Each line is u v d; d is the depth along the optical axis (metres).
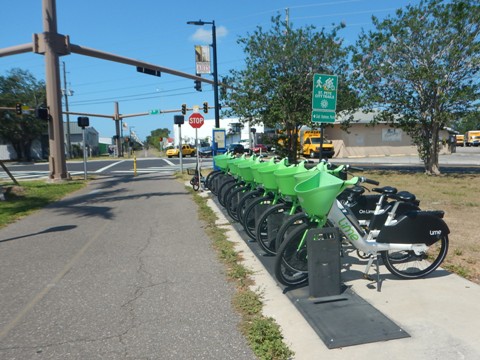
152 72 18.38
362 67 15.73
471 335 3.33
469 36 14.17
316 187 3.99
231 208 7.55
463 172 17.73
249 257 5.70
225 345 3.36
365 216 5.16
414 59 15.30
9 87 46.69
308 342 3.32
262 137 16.89
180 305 4.19
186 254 6.03
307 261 4.18
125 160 40.16
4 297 4.54
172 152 45.88
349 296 4.06
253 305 4.06
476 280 4.51
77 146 57.69
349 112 17.05
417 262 5.04
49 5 16.25
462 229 6.70
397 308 3.85
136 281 4.94
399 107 16.06
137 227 8.02
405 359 3.03
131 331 3.66
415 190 11.70
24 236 7.49
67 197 12.90
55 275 5.23
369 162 27.27
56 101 17.06
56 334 3.64
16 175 24.05
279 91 15.14
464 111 15.14
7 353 3.33
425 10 14.62
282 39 15.43
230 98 16.58
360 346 3.22
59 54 16.94
